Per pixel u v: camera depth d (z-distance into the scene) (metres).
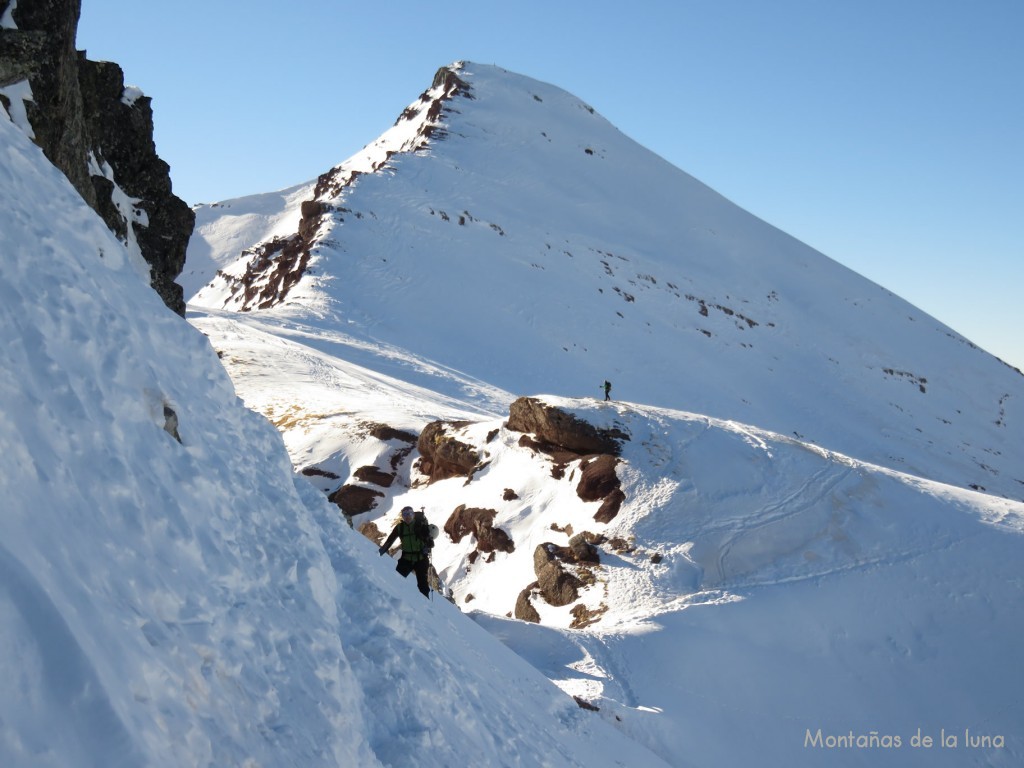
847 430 93.44
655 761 11.74
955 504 28.75
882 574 25.23
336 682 5.60
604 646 20.56
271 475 7.81
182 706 3.93
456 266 94.94
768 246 143.38
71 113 12.17
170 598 4.49
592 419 32.09
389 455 40.62
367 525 35.19
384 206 102.62
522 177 134.50
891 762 18.86
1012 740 19.69
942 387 116.81
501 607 28.17
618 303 101.50
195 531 5.30
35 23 11.26
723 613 23.19
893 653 22.39
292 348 62.56
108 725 3.27
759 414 89.69
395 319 82.44
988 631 22.95
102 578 4.06
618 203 139.50
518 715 9.12
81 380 5.10
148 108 15.46
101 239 7.15
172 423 5.99
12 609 3.30
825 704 20.31
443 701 7.11
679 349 96.88
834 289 135.75
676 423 32.19
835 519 27.48
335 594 7.32
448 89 160.50
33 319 5.01
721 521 27.55
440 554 32.16
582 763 9.30
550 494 31.38
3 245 5.31
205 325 66.94
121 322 6.08
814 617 23.41
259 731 4.45
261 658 5.02
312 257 90.31
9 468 3.95
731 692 20.00
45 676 3.23
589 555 27.09
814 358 110.88
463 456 35.50
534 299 94.25
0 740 2.88
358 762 5.10
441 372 69.56
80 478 4.47
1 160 6.33
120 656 3.70
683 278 119.00
